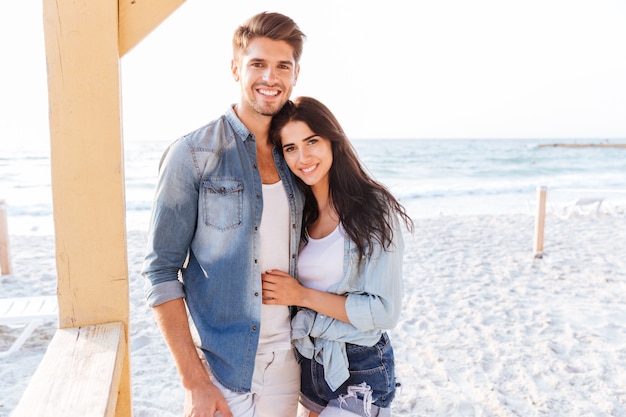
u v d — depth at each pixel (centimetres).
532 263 792
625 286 665
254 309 173
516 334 498
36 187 2039
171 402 364
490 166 3541
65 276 154
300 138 183
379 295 180
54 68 145
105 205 153
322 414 182
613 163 3797
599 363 430
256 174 179
